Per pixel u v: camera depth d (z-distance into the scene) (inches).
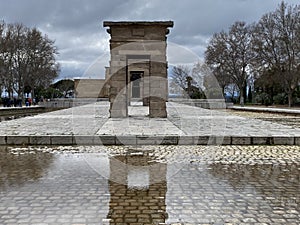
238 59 1771.7
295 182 234.1
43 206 185.0
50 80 1987.0
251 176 250.4
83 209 180.7
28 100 1733.5
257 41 1553.9
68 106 1658.5
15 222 163.0
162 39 652.7
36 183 230.4
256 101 1919.3
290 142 405.7
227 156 328.5
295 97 1637.6
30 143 407.2
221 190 215.2
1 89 1815.9
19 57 1753.2
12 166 283.7
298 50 1393.9
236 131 462.6
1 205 186.4
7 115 1065.5
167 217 170.1
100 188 219.0
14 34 1766.7
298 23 1402.6
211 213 175.3
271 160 309.4
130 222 163.6
